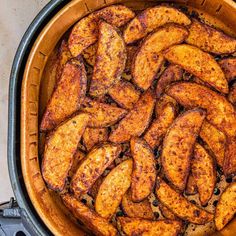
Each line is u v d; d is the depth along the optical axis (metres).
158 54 0.43
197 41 0.44
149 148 0.43
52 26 0.44
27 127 0.43
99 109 0.44
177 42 0.43
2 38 0.52
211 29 0.44
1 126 0.53
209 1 0.45
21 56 0.43
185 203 0.45
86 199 0.46
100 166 0.44
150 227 0.44
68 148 0.44
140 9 0.46
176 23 0.44
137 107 0.44
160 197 0.44
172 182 0.44
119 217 0.45
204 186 0.45
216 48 0.45
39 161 0.45
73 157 0.45
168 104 0.44
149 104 0.44
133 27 0.44
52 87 0.47
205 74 0.44
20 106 0.43
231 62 0.44
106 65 0.43
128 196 0.45
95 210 0.45
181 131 0.43
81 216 0.44
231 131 0.44
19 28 0.52
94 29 0.44
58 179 0.44
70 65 0.43
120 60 0.43
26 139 0.42
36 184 0.44
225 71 0.45
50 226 0.43
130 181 0.44
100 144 0.44
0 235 0.43
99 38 0.43
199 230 0.47
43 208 0.43
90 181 0.44
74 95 0.44
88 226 0.45
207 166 0.44
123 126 0.44
